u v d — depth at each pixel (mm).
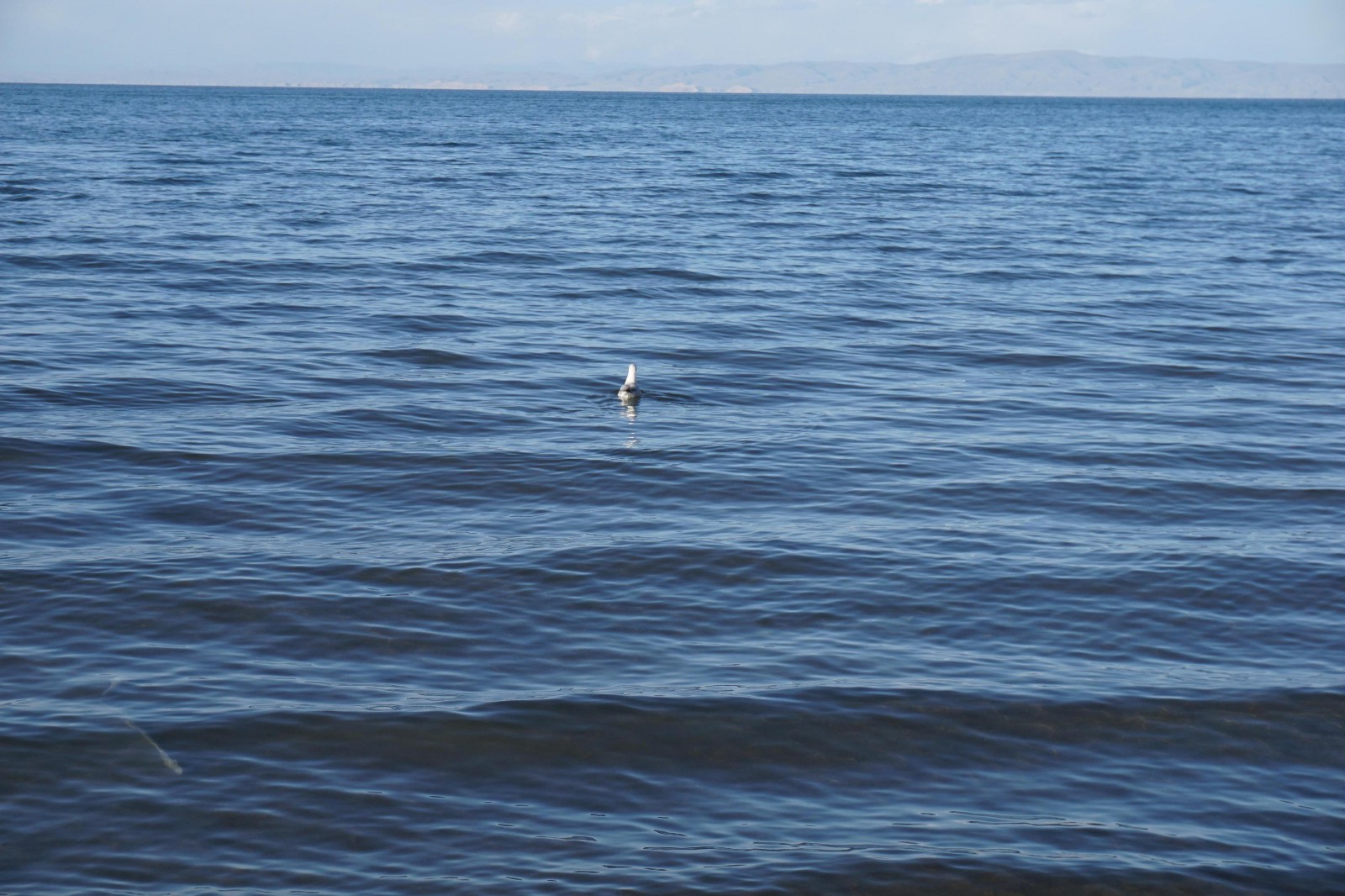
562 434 15781
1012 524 13039
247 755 8164
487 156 71500
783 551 12023
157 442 14852
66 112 128500
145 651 9625
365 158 66250
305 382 17969
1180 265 32375
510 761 8227
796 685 9375
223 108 159625
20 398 16500
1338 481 14664
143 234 32219
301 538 12062
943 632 10438
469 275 27781
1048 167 71000
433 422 16141
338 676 9336
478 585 11039
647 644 10047
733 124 139750
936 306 25734
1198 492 14172
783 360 20453
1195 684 9586
